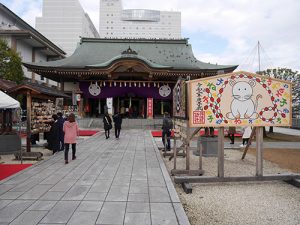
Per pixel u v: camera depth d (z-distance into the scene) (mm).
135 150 12039
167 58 33031
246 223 4562
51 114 13641
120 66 27266
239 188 6691
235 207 5320
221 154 6941
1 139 11500
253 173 8367
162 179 6945
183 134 8180
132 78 29641
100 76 29188
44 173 7539
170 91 29750
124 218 4441
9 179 6871
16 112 18859
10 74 21766
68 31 95375
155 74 27766
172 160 10469
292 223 4559
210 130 12031
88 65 28094
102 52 33719
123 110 30766
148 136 18344
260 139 7117
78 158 9969
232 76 7031
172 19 135375
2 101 9820
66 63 30422
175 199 5375
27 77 34469
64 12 95688
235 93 7027
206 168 9047
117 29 130375
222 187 6781
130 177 7141
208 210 5156
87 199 5344
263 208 5266
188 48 35406
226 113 6980
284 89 7172
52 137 11344
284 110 7141
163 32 134125
